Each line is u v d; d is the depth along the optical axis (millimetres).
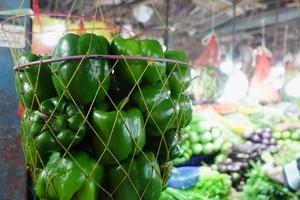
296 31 5316
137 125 831
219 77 4469
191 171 2268
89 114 828
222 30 5703
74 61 790
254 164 2408
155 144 914
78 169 802
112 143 800
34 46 1565
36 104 883
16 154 1503
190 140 2482
